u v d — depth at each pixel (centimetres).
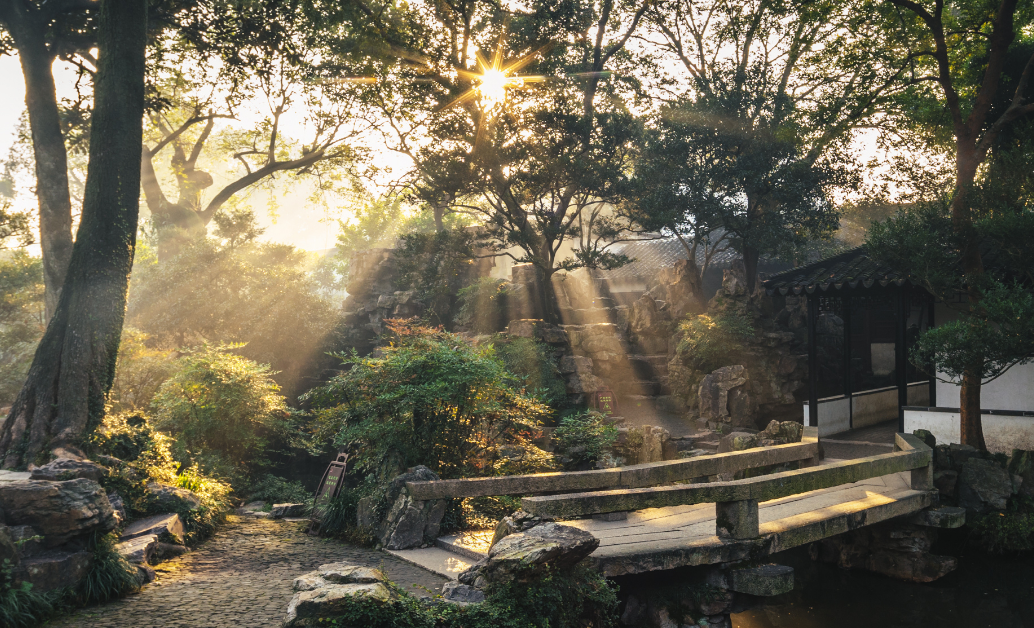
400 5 1983
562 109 1973
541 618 527
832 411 1468
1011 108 1220
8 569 591
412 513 838
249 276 2283
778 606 936
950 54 1592
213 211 2733
